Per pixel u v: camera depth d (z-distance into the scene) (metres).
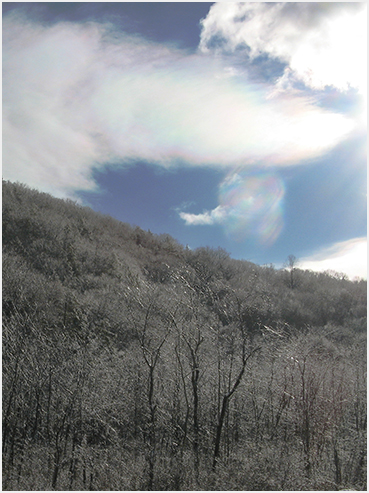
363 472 4.60
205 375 5.38
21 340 5.75
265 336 5.90
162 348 5.48
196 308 5.29
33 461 4.45
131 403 5.38
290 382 5.80
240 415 5.61
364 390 6.52
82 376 5.36
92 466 4.30
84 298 10.88
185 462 4.16
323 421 5.26
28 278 11.02
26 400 5.47
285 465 4.05
